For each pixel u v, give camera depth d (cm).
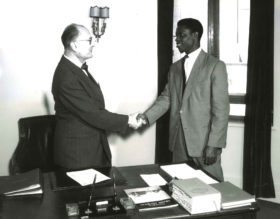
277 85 344
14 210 165
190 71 291
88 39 257
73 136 259
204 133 284
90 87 259
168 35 356
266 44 331
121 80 368
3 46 335
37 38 341
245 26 366
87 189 191
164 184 200
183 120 289
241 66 372
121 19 360
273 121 348
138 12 362
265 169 346
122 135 379
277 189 352
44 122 294
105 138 277
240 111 372
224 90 274
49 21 342
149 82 372
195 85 283
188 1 371
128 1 359
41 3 338
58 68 260
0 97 342
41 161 288
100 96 271
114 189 186
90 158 263
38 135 288
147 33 366
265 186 348
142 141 382
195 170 224
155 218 158
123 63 366
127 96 371
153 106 326
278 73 342
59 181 201
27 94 347
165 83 361
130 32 363
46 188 192
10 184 190
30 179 193
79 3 349
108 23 358
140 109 375
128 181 205
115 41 361
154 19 365
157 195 180
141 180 207
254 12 332
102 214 160
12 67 340
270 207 341
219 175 286
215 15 366
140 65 369
